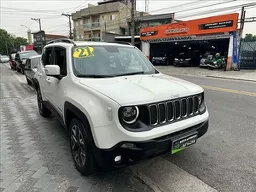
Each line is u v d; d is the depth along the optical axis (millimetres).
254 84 11648
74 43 3652
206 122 3049
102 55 3584
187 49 27828
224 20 19094
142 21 35125
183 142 2674
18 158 3553
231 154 3613
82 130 2738
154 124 2459
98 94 2537
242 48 19344
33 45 54969
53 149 3873
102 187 2783
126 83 2871
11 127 5027
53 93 3992
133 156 2350
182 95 2711
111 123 2369
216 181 2898
